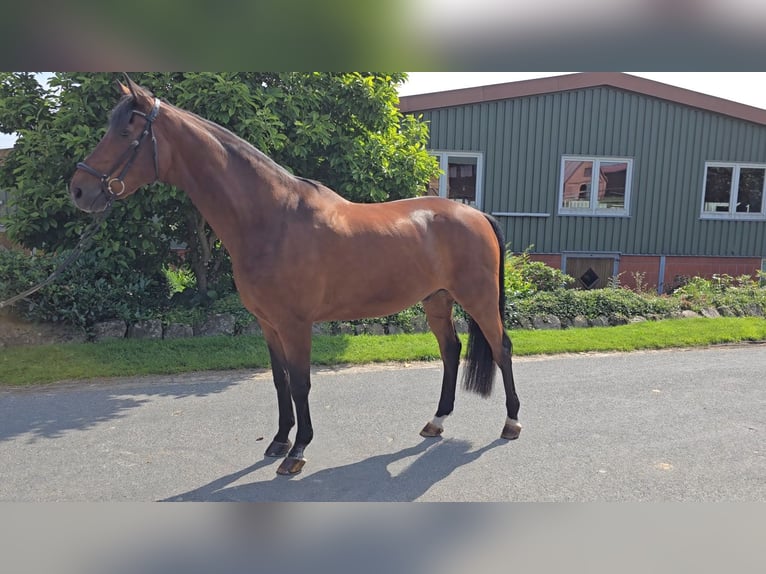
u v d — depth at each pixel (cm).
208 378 506
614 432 390
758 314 813
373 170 680
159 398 450
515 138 1059
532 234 1095
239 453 351
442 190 1041
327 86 669
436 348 596
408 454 353
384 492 304
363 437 379
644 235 1141
